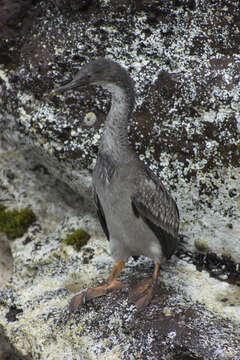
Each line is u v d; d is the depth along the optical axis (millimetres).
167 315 8062
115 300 8500
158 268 8891
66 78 10438
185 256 9945
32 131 10469
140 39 10438
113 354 7711
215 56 10125
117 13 10609
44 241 10703
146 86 10062
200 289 9047
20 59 10984
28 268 10352
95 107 10219
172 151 9773
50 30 10891
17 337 8672
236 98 9656
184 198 9719
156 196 8516
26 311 9055
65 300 9102
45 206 11133
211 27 10359
